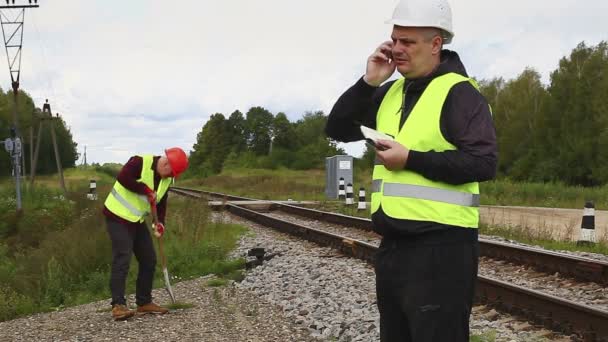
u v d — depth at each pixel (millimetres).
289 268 9820
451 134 2795
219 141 117562
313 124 113938
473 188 2879
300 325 6426
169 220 15234
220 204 24766
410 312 2859
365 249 10547
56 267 9883
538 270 9297
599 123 55656
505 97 78438
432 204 2793
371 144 2867
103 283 9508
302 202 26953
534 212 20828
